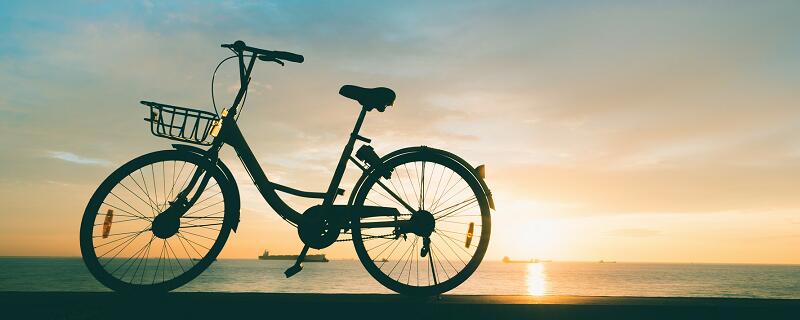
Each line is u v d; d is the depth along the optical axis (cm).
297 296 271
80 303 246
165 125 290
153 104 285
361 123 319
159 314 248
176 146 299
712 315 252
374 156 317
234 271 16362
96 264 278
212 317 248
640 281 12900
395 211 315
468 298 277
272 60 318
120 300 247
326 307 248
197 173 302
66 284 7456
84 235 279
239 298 259
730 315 254
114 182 289
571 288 8881
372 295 285
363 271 18962
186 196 296
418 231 311
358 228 310
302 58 315
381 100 314
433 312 248
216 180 302
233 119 311
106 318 246
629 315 249
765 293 8106
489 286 9350
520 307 247
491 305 247
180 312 248
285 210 307
